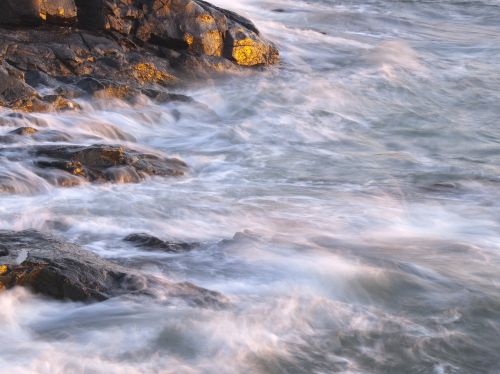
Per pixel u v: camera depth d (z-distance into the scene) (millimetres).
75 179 11375
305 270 8508
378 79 19938
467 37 26844
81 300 7324
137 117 15453
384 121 17000
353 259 8906
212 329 7039
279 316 7430
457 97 19172
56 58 16375
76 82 15977
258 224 10227
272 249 9000
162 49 18234
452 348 7211
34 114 14258
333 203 11281
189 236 9672
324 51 22406
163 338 6855
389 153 14586
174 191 11555
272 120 16594
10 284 7316
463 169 13469
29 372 6270
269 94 18031
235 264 8562
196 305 7395
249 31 19609
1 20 16469
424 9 31812
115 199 10945
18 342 6742
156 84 17438
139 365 6500
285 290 8039
